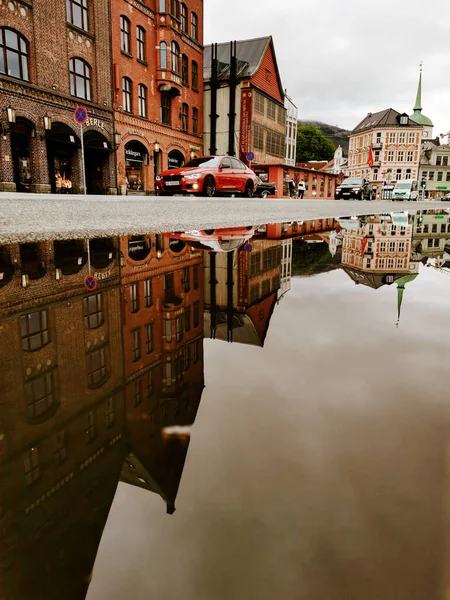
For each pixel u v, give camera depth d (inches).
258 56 1321.4
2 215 285.0
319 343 74.1
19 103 653.9
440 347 72.5
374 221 475.5
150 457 36.8
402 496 30.8
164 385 54.6
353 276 154.6
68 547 26.5
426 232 364.2
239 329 83.9
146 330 82.1
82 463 36.3
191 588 23.0
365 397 50.2
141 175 995.3
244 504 30.2
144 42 944.9
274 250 221.5
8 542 27.3
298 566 24.3
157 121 1008.2
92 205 409.1
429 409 46.9
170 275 146.3
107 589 23.1
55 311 95.1
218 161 658.8
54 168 779.4
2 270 143.3
